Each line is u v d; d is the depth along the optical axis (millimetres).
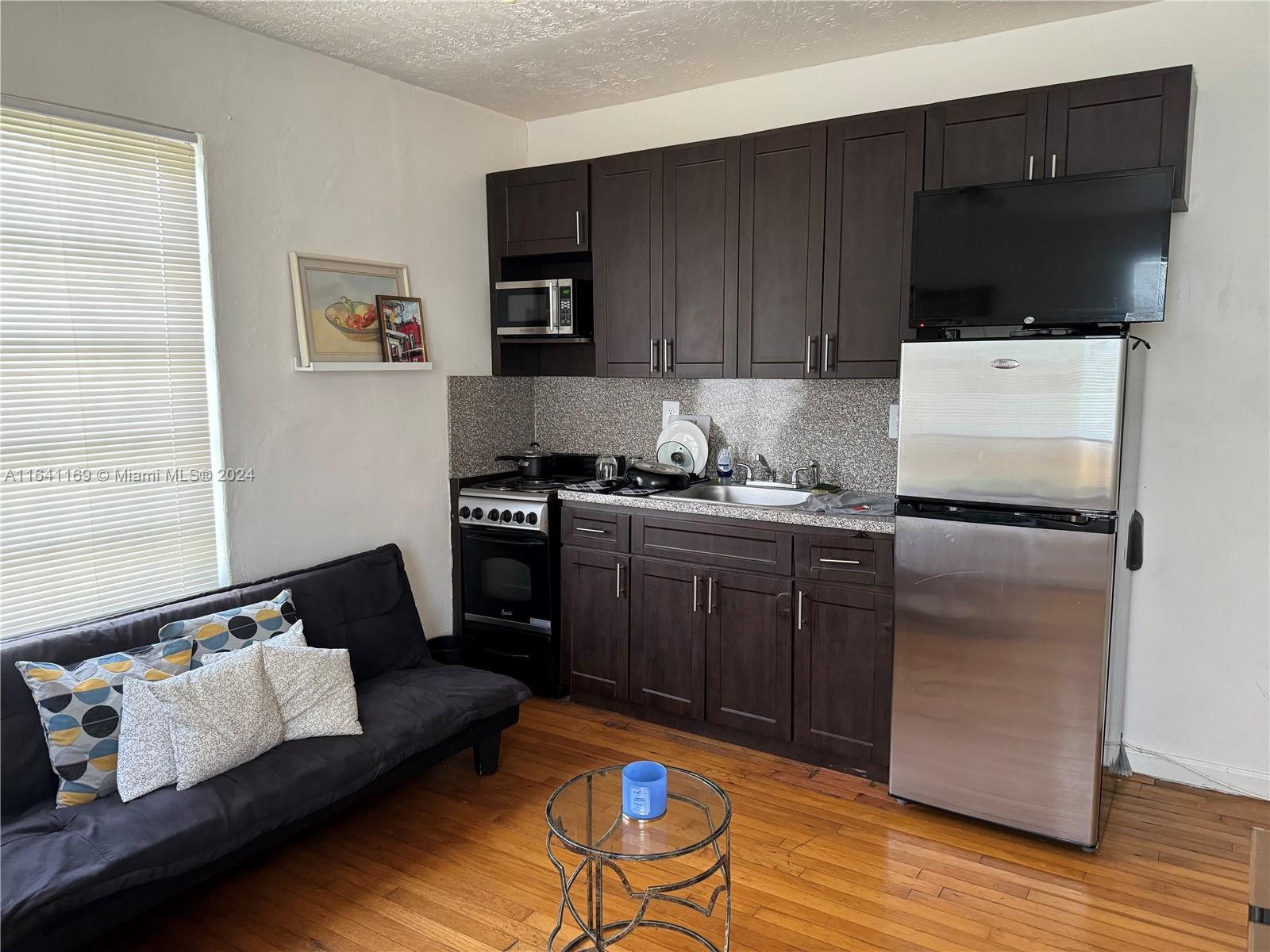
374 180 3580
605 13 2961
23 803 2295
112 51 2682
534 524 3807
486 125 4121
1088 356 2459
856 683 3115
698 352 3627
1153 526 3092
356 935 2289
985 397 2619
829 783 3135
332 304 3420
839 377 3293
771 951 2211
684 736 3539
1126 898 2428
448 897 2455
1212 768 3070
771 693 3309
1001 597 2658
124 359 2789
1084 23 3031
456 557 4090
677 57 3422
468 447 4113
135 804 2234
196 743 2332
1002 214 2631
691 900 2418
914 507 2781
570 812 2109
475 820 2879
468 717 2949
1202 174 2895
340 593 3244
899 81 3385
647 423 4203
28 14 2477
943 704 2797
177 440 2953
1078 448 2498
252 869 2596
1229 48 2820
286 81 3213
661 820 2066
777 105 3658
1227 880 2512
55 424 2629
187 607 2795
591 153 4195
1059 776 2635
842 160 3193
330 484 3482
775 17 3020
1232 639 3010
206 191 2969
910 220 3074
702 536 3406
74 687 2352
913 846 2707
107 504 2771
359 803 2984
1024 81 3154
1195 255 2932
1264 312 2854
